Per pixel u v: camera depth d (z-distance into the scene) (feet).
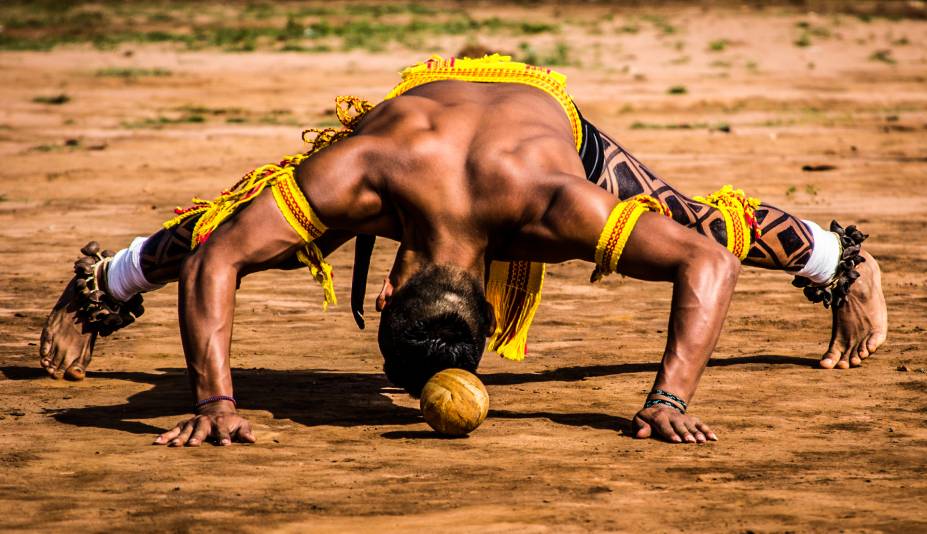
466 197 28.30
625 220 27.84
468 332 28.22
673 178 98.43
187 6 306.76
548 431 29.22
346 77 174.70
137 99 151.64
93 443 27.84
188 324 28.45
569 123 31.81
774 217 34.68
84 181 95.81
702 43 221.05
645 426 28.27
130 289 35.17
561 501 22.72
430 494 23.29
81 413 31.48
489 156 28.45
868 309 37.76
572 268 59.67
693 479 24.44
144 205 83.76
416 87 32.76
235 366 38.22
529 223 28.17
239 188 32.12
